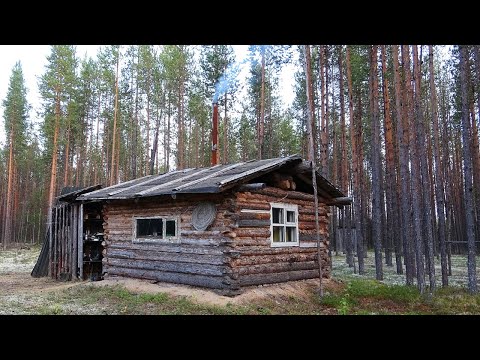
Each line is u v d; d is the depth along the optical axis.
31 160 48.19
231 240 10.48
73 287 12.67
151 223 13.08
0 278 16.19
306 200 13.37
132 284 12.29
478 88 14.68
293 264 12.32
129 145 40.62
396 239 19.19
